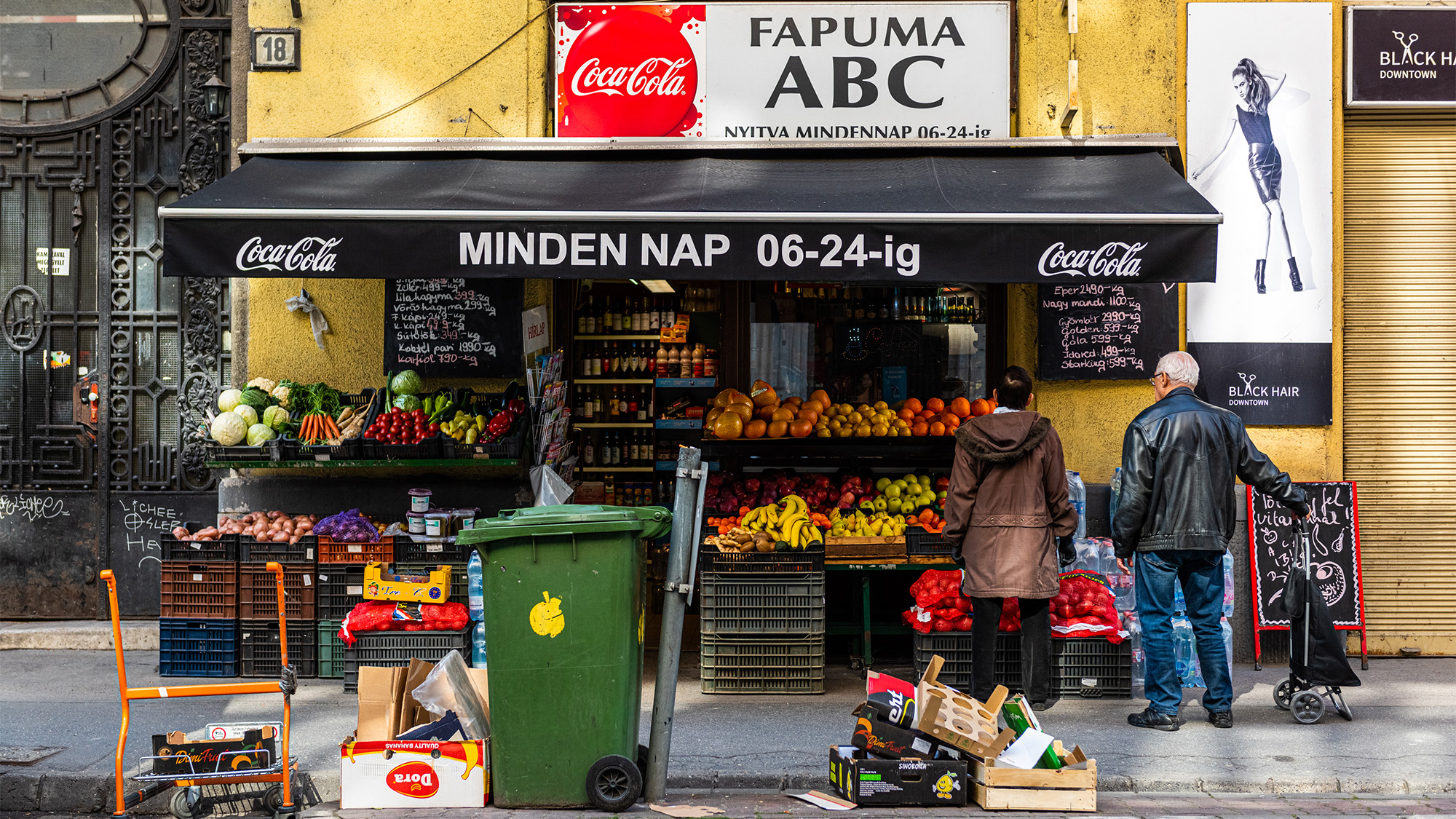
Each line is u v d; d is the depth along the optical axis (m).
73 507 7.94
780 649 6.43
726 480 7.70
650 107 7.32
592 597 4.48
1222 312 7.30
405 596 6.43
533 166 7.01
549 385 7.41
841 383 8.29
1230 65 7.33
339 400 7.32
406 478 7.30
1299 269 7.30
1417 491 7.55
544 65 7.41
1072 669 6.37
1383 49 7.38
